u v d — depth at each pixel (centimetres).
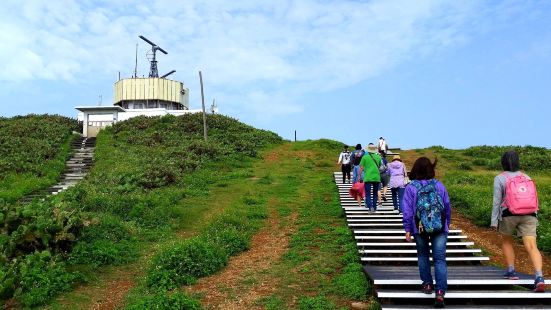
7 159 2414
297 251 1046
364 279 808
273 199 1761
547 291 686
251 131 3659
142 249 1135
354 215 1327
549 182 2048
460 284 707
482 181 2075
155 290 831
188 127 3547
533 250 668
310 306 710
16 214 1066
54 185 2156
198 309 723
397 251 949
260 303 744
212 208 1617
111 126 3694
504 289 714
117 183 1956
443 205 627
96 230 1185
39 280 840
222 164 2550
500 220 698
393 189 1350
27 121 3622
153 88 4681
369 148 1422
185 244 988
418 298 665
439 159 3052
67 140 3253
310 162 2809
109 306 783
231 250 1073
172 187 1959
